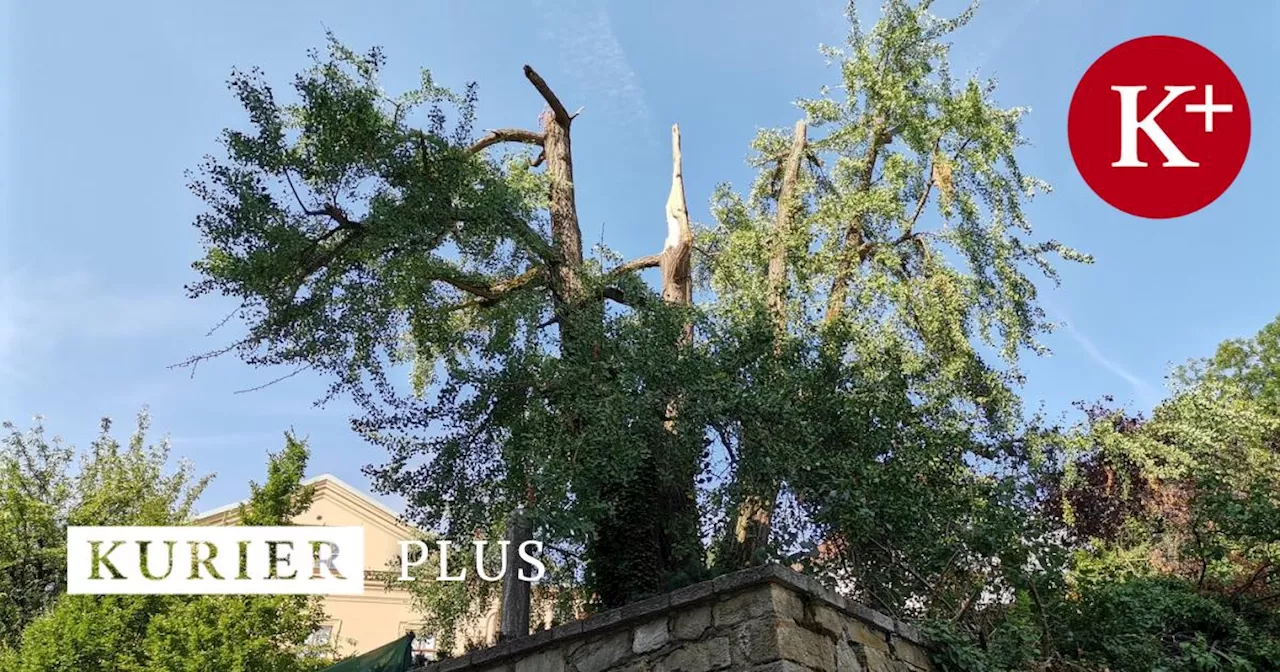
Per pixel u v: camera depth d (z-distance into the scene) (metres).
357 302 8.50
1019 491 7.41
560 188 11.15
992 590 6.74
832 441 7.59
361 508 19.28
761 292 9.69
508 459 8.29
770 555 6.90
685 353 7.79
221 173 8.06
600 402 7.37
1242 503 7.84
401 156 8.63
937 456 7.79
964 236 9.87
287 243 8.34
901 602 6.79
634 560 8.06
